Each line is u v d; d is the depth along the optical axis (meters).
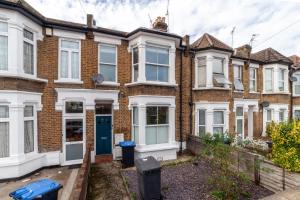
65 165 10.21
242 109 15.73
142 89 11.11
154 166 6.70
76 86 10.52
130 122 11.80
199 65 13.96
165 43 11.90
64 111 10.29
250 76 16.61
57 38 10.24
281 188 7.21
